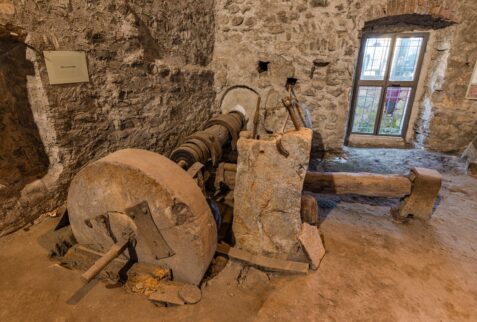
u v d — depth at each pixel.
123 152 1.48
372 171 3.24
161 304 1.38
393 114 3.97
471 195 2.69
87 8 1.97
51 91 1.85
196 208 1.37
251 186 1.69
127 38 2.27
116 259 1.59
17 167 1.88
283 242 1.73
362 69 3.78
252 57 3.43
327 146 3.67
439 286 1.59
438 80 3.47
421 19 3.24
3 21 1.56
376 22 3.33
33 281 1.47
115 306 1.35
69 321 1.27
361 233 2.09
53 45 1.81
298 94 3.50
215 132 2.56
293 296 1.49
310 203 1.88
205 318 1.32
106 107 2.24
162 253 1.47
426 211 2.20
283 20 3.24
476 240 2.03
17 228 1.84
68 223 1.88
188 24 3.00
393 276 1.66
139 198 1.38
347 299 1.48
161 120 2.80
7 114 1.81
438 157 3.55
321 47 3.27
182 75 2.98
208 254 1.46
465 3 3.03
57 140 1.95
